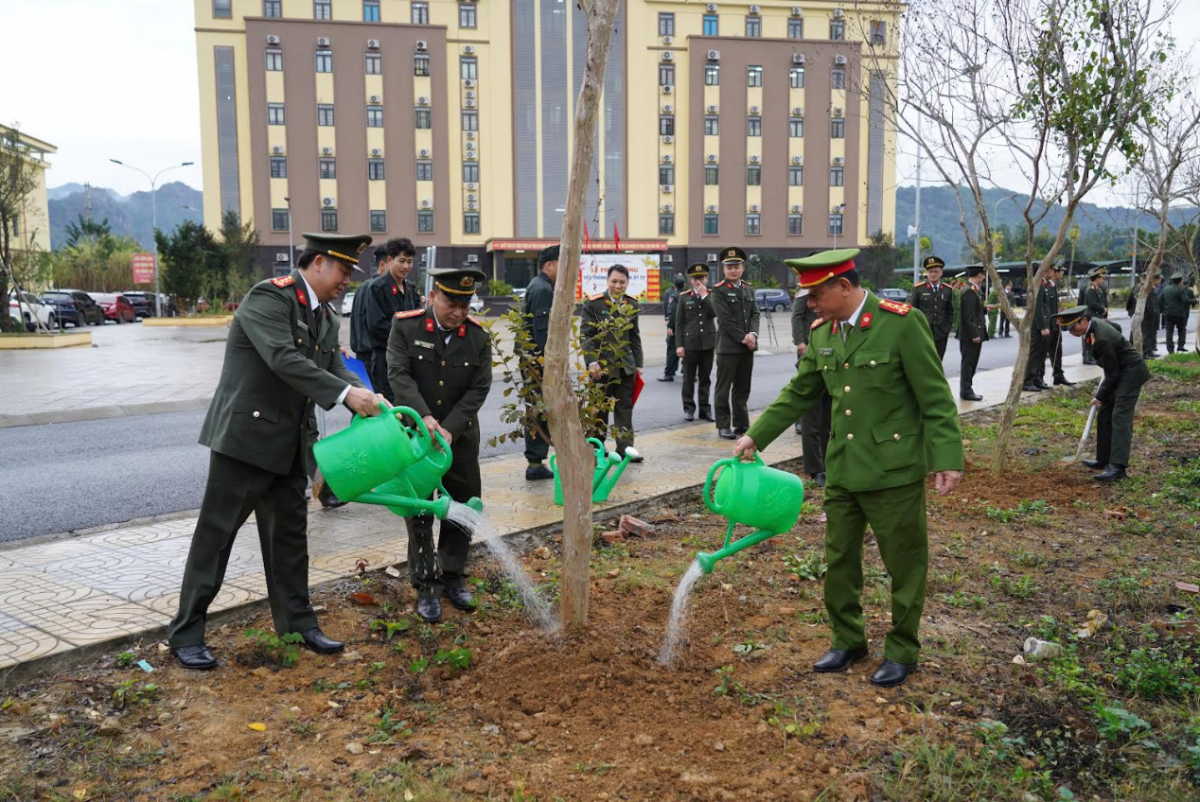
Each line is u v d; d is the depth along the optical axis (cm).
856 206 6284
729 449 933
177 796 301
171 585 488
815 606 491
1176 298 2103
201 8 5675
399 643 429
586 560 408
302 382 379
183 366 1888
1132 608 495
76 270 5653
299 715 357
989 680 401
